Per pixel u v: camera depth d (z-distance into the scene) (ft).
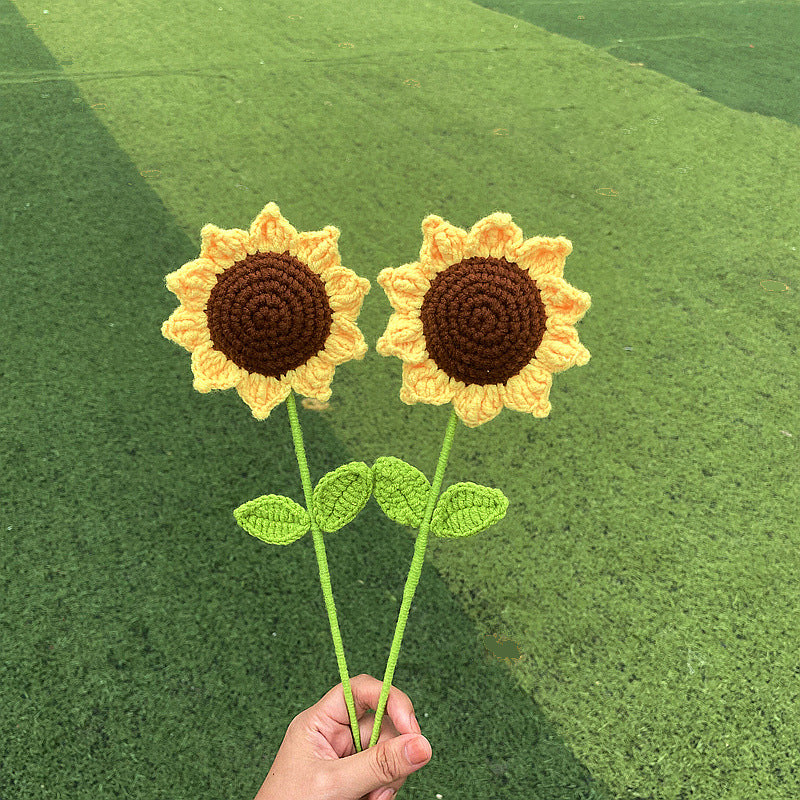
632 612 2.86
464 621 2.81
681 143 5.82
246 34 7.13
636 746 2.52
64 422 3.42
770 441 3.53
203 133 5.62
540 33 7.47
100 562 2.91
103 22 7.15
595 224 4.91
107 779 2.39
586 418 3.61
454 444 3.47
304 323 1.36
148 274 4.27
